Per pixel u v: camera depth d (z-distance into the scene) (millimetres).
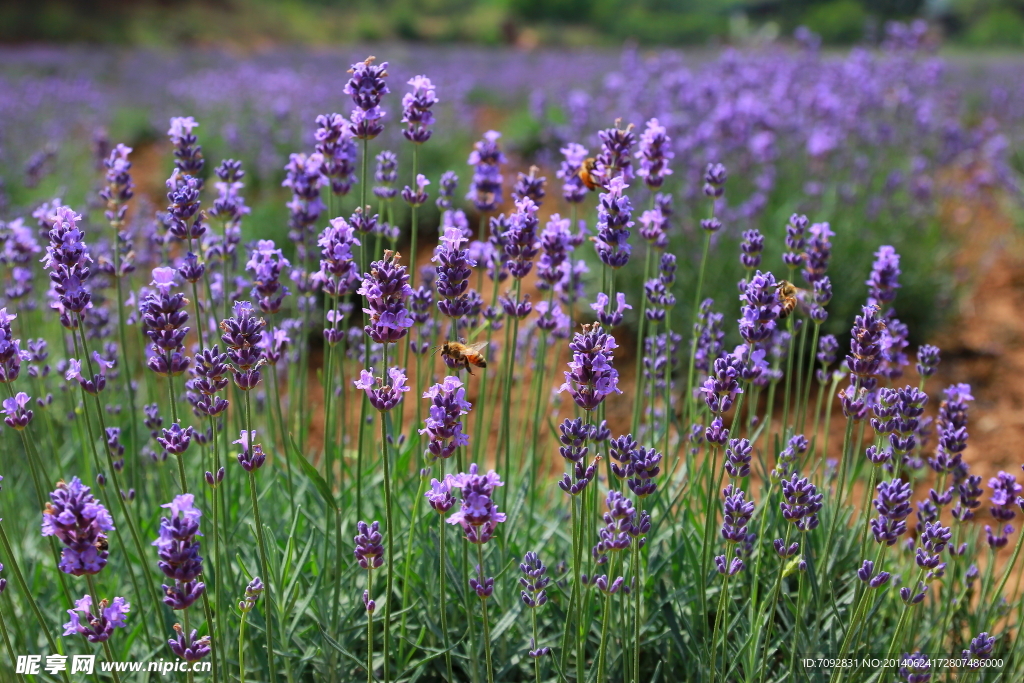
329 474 3354
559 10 53531
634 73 9047
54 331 5492
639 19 52312
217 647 2967
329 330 3250
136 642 3137
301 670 2922
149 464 3965
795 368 6145
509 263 3027
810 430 5602
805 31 9320
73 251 2607
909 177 7996
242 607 2455
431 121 3357
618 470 2416
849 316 6598
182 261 3045
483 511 2271
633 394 6340
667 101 8133
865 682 3029
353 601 3148
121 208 3527
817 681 3006
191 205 2941
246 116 14500
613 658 3021
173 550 2168
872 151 8188
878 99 8109
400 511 3320
